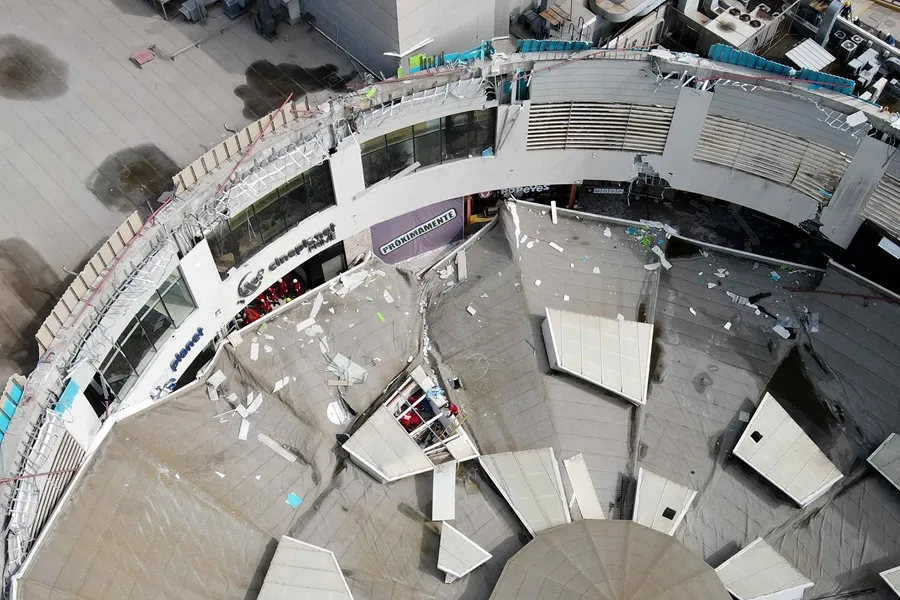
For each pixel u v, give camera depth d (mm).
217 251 33094
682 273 40281
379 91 34000
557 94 37000
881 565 32281
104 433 30562
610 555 30422
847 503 33750
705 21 42469
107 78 35969
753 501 33875
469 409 36281
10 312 29672
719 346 37938
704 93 36688
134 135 34188
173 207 30453
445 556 31344
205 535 30578
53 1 38500
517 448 34875
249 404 35125
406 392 36969
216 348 36875
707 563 32156
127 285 29344
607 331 37094
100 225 31766
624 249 41000
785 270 40250
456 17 36000
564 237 41281
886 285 40281
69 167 33188
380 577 31234
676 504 33000
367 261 40250
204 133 34438
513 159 39812
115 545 28156
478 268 40688
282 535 31922
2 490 25047
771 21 42406
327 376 36688
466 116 36906
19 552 25391
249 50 37281
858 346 37438
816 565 32438
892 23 49312
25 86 35469
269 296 42312
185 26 37938
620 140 39562
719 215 45625
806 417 36031
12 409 25953
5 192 32438
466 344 38125
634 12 39500
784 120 36594
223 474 32688
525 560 30688
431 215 42438
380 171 37281
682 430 35531
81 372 27828
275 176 32781
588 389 36062
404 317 39125
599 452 34656
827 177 37531
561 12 39312
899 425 35438
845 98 35250
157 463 31172
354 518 32688
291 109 32938
